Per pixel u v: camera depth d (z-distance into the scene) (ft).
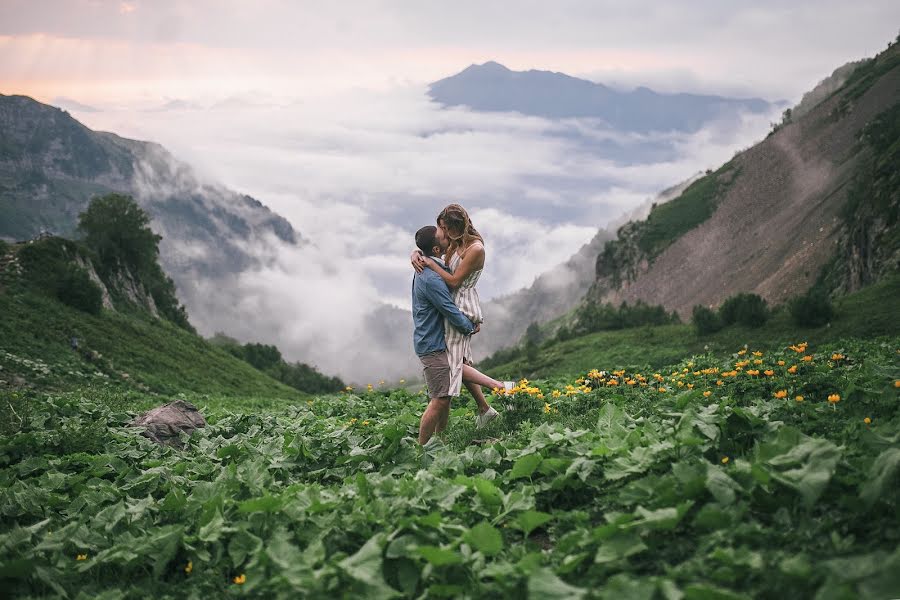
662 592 9.84
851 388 18.74
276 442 23.82
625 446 16.26
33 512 18.94
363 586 11.60
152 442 27.53
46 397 53.42
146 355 164.14
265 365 345.92
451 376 23.61
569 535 12.69
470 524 14.99
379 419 32.73
